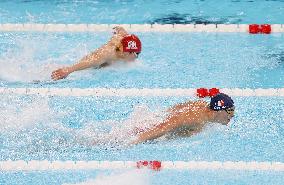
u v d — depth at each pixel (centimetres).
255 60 2112
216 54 2166
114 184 1473
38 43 2245
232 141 1630
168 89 1911
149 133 1633
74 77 1991
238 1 2702
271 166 1544
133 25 2414
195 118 1644
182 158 1566
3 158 1561
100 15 2527
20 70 2020
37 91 1898
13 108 1794
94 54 2012
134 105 1820
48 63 2069
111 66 2041
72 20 2466
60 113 1770
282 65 2069
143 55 2148
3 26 2395
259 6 2630
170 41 2289
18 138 1641
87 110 1789
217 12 2556
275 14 2522
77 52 2166
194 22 2441
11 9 2600
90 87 1923
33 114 1761
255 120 1734
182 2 2691
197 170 1533
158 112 1756
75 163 1549
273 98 1873
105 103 1836
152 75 1997
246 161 1557
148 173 1523
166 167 1540
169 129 1630
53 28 2395
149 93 1895
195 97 1884
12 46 2208
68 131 1673
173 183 1480
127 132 1659
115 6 2638
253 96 1889
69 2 2695
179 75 2002
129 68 2044
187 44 2259
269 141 1633
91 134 1656
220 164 1546
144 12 2562
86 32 2377
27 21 2450
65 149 1599
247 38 2316
